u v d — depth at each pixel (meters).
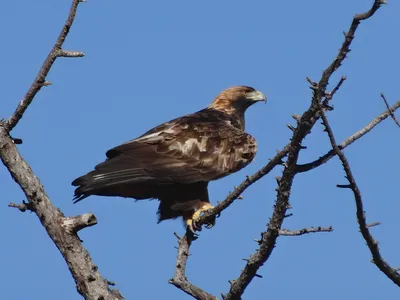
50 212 10.24
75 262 10.15
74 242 10.20
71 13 10.13
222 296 10.78
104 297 10.06
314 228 10.00
